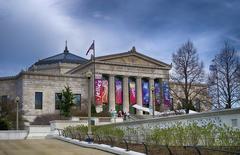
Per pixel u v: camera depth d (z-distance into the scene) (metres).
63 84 101.44
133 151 26.53
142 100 108.19
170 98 91.50
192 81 73.00
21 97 96.69
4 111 82.44
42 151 30.92
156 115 78.75
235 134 23.64
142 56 110.44
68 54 139.75
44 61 134.00
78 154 28.34
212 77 67.12
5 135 57.12
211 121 30.11
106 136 37.16
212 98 66.50
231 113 28.59
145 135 32.59
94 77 99.31
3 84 103.06
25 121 85.00
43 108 97.88
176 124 32.28
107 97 102.81
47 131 61.72
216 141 24.66
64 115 85.12
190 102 73.00
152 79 110.31
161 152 25.12
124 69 107.19
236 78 62.81
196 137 25.98
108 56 104.75
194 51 121.56
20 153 29.45
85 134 40.91
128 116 83.12
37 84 98.44
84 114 86.75
